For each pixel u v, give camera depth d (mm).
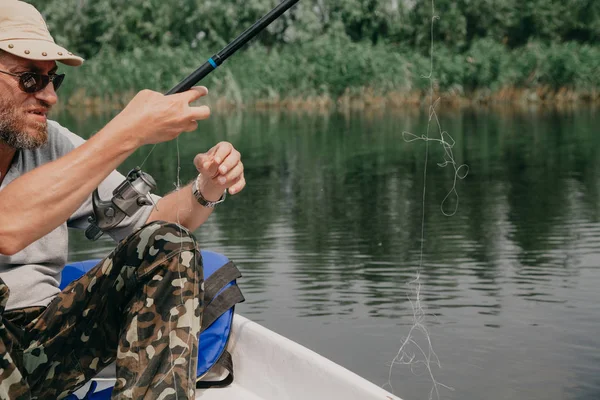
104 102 22859
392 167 11523
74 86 22641
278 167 11719
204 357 1948
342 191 9398
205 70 1654
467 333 4219
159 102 1493
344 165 11820
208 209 1864
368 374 3729
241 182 1836
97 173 1480
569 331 4191
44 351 1651
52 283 1762
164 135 1505
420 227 7117
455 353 3945
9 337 1536
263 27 1688
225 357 2035
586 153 12492
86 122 18047
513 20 26688
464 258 5898
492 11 26172
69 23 28922
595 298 4730
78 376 1681
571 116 19359
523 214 7617
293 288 5137
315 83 23344
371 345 4098
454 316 4516
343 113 21734
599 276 5250
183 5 28969
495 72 22922
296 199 8875
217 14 28391
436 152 13195
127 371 1594
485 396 3457
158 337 1591
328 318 4531
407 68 22938
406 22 24922
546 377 3576
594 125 16984
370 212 7945
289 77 23391
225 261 2006
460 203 8367
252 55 24234
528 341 4039
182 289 1598
